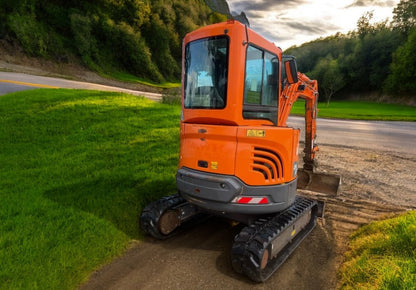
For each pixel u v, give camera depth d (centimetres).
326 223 562
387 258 395
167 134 1065
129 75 5841
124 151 874
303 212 468
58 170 700
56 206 519
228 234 509
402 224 484
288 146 416
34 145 870
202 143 400
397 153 1183
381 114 3083
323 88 6700
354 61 7106
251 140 376
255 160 384
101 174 687
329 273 406
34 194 561
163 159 823
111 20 5856
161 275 386
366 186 780
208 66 396
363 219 579
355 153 1173
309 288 373
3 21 3891
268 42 418
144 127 1132
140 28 6994
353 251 452
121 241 458
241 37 363
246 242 367
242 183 381
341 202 666
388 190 752
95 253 416
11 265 361
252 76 392
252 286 371
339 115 2878
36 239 414
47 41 4388
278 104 455
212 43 390
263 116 423
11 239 408
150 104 1562
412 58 5400
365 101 6794
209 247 462
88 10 5572
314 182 651
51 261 381
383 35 6806
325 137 1539
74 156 808
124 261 415
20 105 1221
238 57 363
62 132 994
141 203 566
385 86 6294
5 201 525
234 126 375
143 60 6278
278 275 397
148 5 7175
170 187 647
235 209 389
